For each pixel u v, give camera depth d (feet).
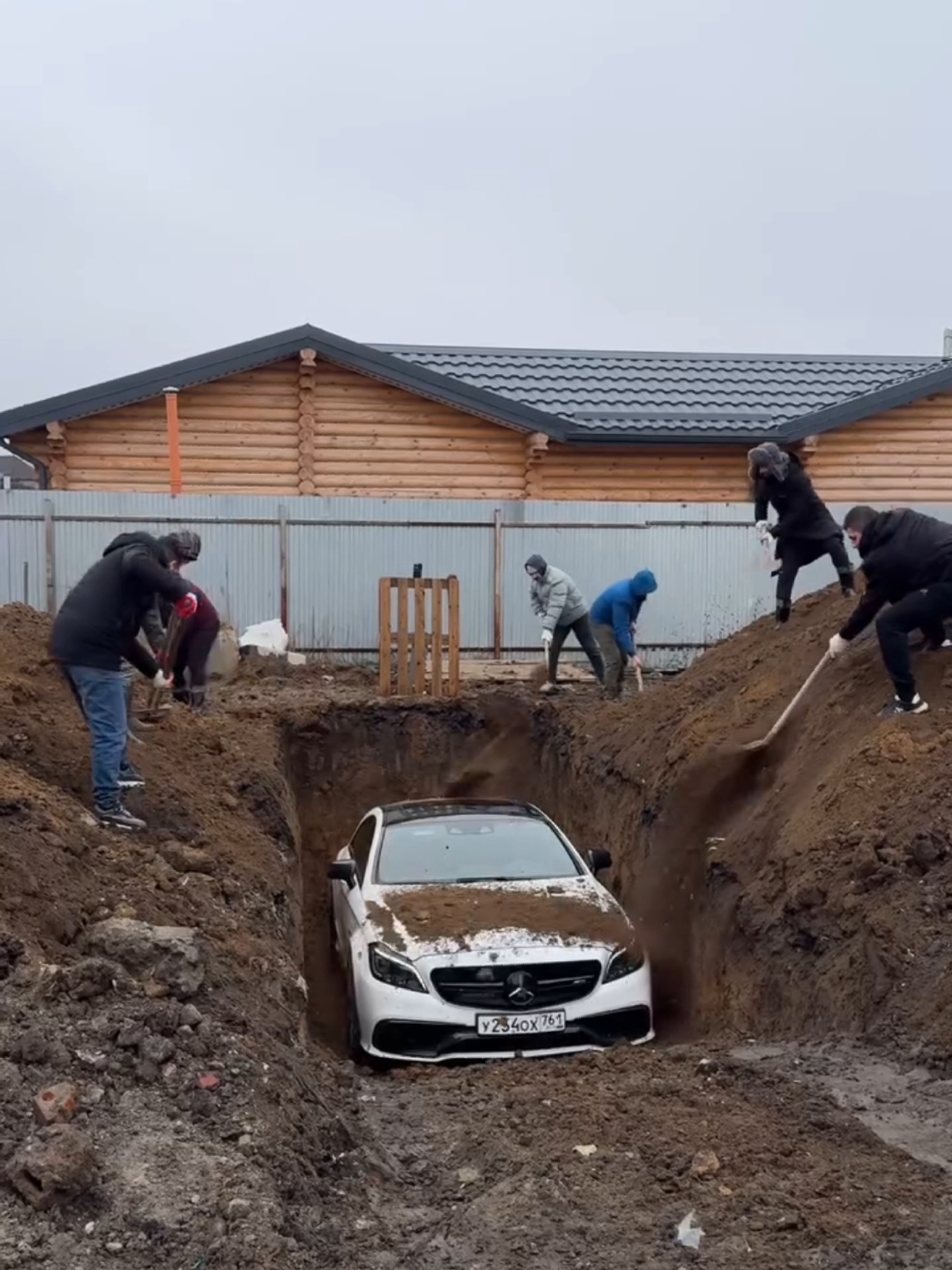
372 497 55.42
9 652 31.48
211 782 30.07
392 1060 23.13
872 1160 14.24
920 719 25.50
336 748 42.91
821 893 22.02
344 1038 27.22
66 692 30.35
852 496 59.72
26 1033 13.80
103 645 23.39
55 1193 11.43
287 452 55.16
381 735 43.57
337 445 55.31
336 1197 13.19
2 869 17.90
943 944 19.36
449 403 55.16
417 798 43.34
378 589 51.52
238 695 45.16
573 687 46.98
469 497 56.49
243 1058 14.62
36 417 51.98
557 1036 23.36
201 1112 13.42
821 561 54.95
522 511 52.80
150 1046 14.14
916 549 25.23
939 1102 16.17
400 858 28.12
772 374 65.10
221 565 51.19
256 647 49.26
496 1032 23.04
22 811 20.56
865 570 25.93
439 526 52.44
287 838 30.81
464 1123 16.20
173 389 51.29
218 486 54.70
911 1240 12.20
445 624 52.39
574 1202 13.15
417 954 23.50
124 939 16.52
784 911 22.76
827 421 57.36
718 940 25.53
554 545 53.16
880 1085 16.89
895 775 23.93
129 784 25.25
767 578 54.34
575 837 39.19
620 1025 24.00
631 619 43.57
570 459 57.06
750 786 29.96
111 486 53.98
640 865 31.99
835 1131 15.07
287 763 40.29
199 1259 10.95
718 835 28.84
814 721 28.73
